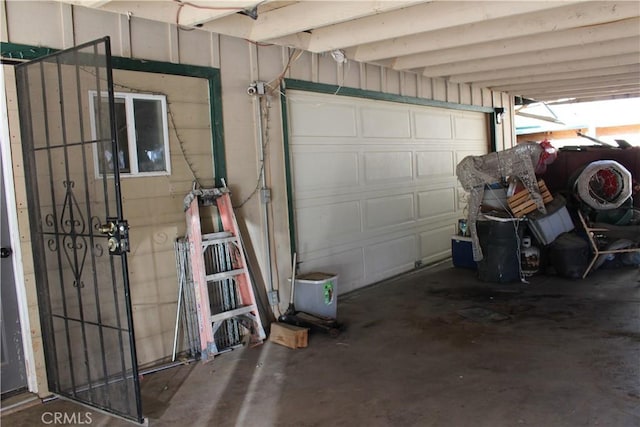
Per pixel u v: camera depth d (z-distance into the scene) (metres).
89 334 2.96
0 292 3.09
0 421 2.90
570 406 2.76
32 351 3.16
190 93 3.86
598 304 4.58
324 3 3.57
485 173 5.55
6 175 3.07
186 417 2.88
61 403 3.12
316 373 3.40
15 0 2.99
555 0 3.36
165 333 3.72
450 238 7.10
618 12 3.84
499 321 4.26
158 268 3.69
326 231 5.11
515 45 4.86
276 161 4.52
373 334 4.11
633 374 3.12
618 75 6.91
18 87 3.05
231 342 3.98
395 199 6.05
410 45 4.73
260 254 4.39
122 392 2.83
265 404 2.99
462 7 3.70
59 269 3.06
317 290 4.37
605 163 5.99
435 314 4.55
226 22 3.88
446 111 6.99
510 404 2.82
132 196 3.54
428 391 3.04
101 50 2.66
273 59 4.48
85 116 2.80
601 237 5.79
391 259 6.00
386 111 5.90
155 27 3.63
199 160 3.94
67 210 2.97
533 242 5.76
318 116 5.00
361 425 2.69
